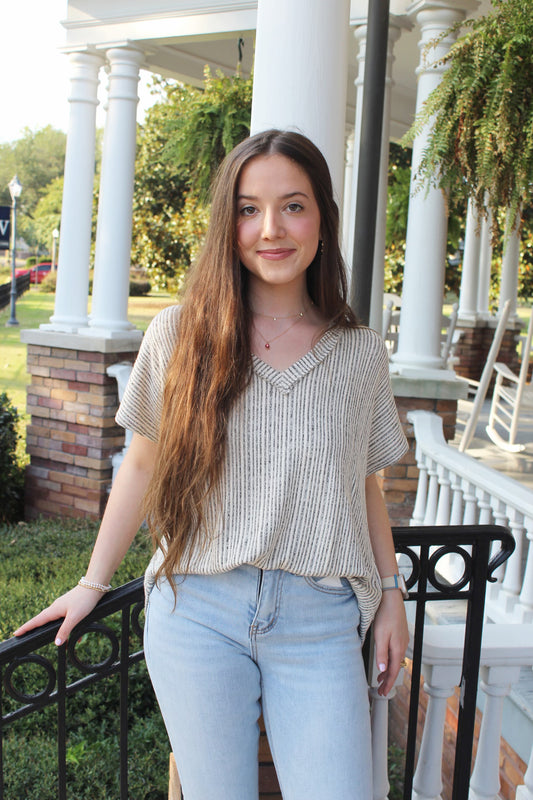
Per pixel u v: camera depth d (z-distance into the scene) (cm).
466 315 978
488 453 576
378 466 148
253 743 136
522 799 193
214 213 136
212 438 127
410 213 403
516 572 306
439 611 338
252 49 574
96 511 555
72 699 348
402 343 413
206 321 131
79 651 366
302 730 128
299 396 130
